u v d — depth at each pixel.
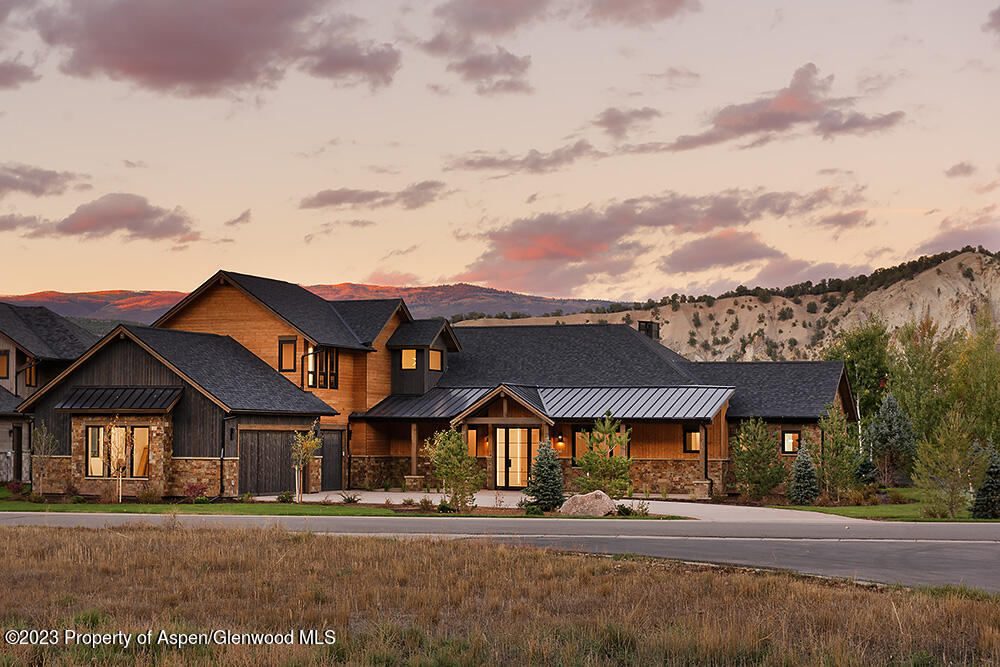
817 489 40.81
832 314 154.38
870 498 40.88
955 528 30.30
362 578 19.02
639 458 45.81
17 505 37.00
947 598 16.61
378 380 49.56
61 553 21.92
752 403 47.66
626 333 52.50
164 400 40.09
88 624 14.98
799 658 13.28
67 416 42.34
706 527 29.91
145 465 40.56
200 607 16.42
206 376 41.12
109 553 21.97
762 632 14.34
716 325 157.88
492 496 43.31
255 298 46.22
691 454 45.28
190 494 39.44
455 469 35.41
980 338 54.22
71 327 58.00
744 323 156.62
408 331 50.91
